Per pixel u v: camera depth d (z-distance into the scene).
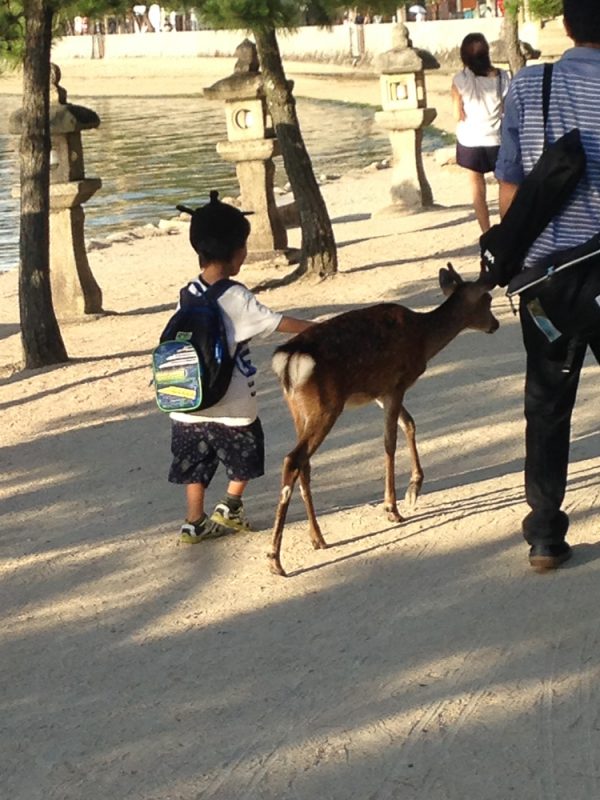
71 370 9.45
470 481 6.21
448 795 3.62
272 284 12.12
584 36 4.61
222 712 4.22
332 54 50.97
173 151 30.12
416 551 5.41
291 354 5.24
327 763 3.85
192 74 53.59
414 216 16.16
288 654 4.59
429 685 4.26
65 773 3.96
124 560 5.66
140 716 4.26
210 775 3.85
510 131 4.74
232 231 5.45
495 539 5.44
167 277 13.84
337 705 4.19
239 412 5.55
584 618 4.63
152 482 6.68
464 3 53.78
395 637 4.64
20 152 9.56
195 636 4.83
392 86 16.47
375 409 7.53
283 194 20.22
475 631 4.62
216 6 10.45
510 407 7.26
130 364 9.48
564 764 3.72
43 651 4.85
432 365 8.29
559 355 4.74
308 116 36.97
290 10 10.68
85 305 11.59
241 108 13.46
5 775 3.99
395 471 6.49
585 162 4.51
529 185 4.55
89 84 53.94
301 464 5.29
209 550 5.66
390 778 3.73
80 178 11.52
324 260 12.14
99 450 7.36
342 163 25.20
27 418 8.26
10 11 9.92
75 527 6.15
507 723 3.97
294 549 5.58
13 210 22.16
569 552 5.12
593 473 6.05
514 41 16.55
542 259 4.61
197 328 5.35
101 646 4.84
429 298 10.50
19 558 5.83
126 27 64.31
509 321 9.30
